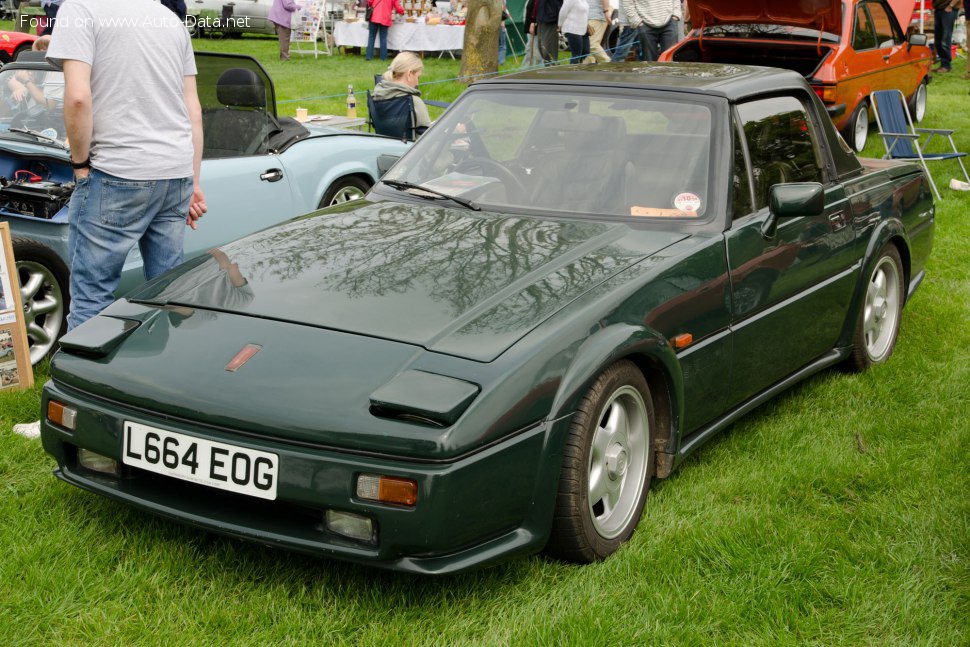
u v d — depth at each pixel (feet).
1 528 10.52
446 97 46.55
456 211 12.62
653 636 8.94
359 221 12.37
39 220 15.11
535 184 12.89
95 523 10.67
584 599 9.48
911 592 9.83
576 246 11.27
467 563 8.78
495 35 52.03
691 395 11.40
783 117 14.25
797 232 13.34
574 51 49.44
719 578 9.95
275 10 63.10
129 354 9.84
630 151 12.87
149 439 9.30
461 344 9.24
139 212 13.30
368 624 9.12
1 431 13.00
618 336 9.90
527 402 8.99
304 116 29.60
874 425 13.96
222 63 19.20
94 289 13.52
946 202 28.60
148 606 9.30
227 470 8.93
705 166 12.54
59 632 8.84
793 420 14.24
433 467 8.43
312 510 9.03
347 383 8.87
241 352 9.45
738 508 11.43
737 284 12.00
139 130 13.01
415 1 66.69
